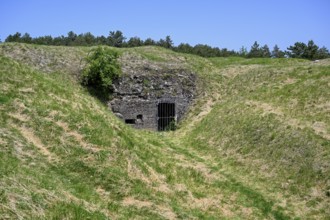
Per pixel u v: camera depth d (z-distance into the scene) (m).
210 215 15.17
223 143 23.44
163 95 30.09
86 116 18.19
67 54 30.64
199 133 26.34
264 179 19.00
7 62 19.91
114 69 28.19
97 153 15.71
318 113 22.02
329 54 63.62
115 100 28.22
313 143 19.28
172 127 29.81
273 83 28.77
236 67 36.66
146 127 29.30
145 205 14.02
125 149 17.17
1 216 8.96
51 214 10.15
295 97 24.75
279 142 20.69
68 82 27.02
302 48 63.22
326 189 16.83
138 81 29.70
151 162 18.03
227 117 26.05
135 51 34.88
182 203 15.53
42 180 11.88
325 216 15.64
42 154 14.41
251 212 16.20
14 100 16.72
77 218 10.59
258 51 69.44
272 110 24.06
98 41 59.62
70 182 13.45
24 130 15.33
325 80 25.33
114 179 14.71
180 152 22.44
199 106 30.88
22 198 10.08
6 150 13.21
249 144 21.95
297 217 15.81
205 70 35.34
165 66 32.84
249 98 27.48
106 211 12.32
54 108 17.45
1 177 10.62
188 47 62.84
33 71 21.14
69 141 15.78
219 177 19.44
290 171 18.69
